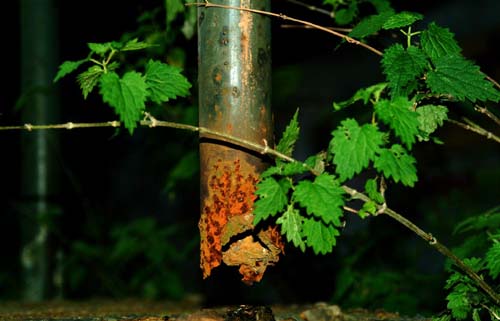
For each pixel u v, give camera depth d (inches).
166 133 287.9
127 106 123.1
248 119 137.0
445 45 136.1
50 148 289.0
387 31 181.2
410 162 125.2
